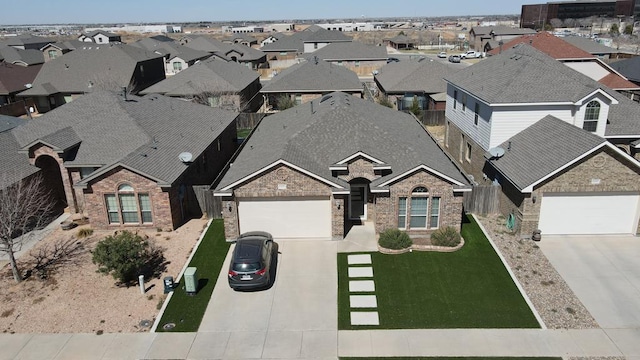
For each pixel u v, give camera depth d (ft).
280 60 296.92
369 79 233.35
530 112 85.15
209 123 105.70
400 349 50.75
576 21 520.01
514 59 101.14
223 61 188.96
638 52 283.79
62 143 82.94
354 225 78.59
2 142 86.84
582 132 73.05
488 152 85.40
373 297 59.77
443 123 146.51
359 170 75.97
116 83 162.81
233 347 51.83
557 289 60.23
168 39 362.12
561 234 73.82
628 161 68.28
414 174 70.49
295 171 70.85
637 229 72.54
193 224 81.05
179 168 80.53
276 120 105.81
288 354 50.62
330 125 83.92
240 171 75.87
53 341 53.11
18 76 179.83
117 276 61.11
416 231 74.28
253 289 61.11
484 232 75.31
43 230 79.92
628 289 59.98
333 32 294.87
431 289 61.00
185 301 59.88
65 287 63.26
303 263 67.87
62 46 282.36
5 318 57.06
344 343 51.96
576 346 50.42
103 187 76.43
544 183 69.77
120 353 51.19
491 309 56.75
